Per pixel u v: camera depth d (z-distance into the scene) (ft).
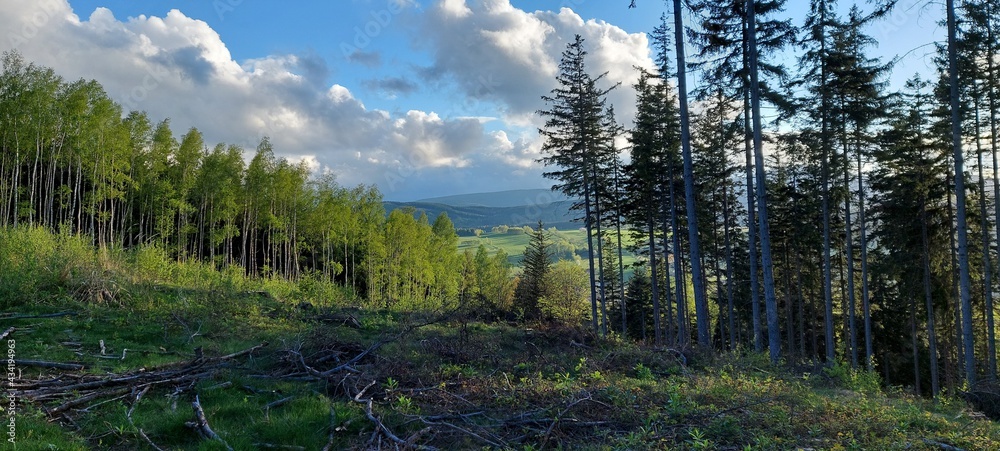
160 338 33.45
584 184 76.95
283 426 17.10
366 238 152.87
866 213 67.77
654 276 80.69
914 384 78.07
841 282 82.33
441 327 41.27
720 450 15.23
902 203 64.03
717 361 33.42
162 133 108.88
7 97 82.38
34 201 96.53
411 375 23.45
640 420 17.53
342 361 27.53
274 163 128.36
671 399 18.65
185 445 16.20
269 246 149.48
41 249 47.65
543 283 114.21
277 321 43.34
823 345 98.78
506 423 17.90
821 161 60.85
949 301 66.85
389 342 31.86
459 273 205.87
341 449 15.87
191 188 119.34
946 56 43.88
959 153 40.93
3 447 14.51
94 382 21.27
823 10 49.01
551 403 19.38
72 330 32.68
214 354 27.78
